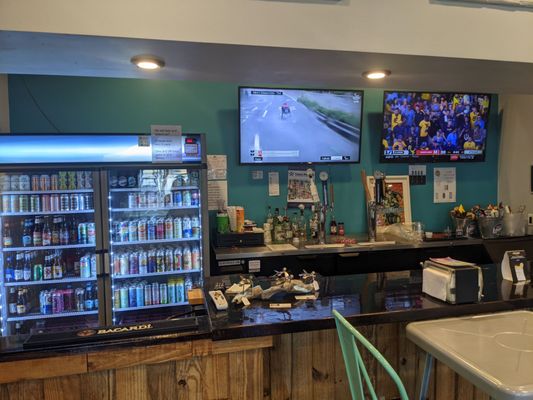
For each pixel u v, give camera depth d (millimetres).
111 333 1343
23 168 2676
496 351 1181
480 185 4195
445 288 1565
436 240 3537
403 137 3781
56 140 2812
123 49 1604
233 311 1484
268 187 3697
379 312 1461
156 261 3115
